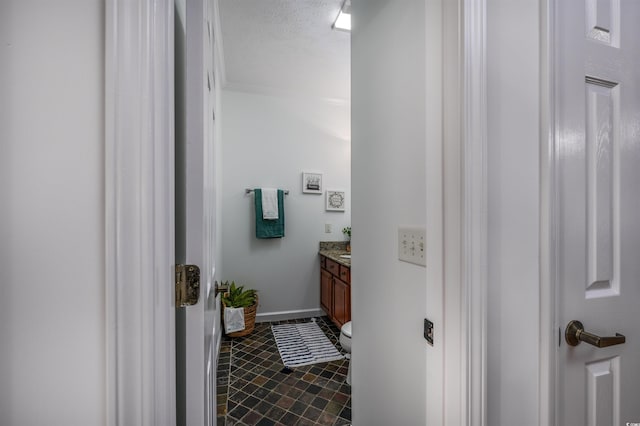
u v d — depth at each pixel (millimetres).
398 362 955
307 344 2592
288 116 3291
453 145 667
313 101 3371
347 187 3477
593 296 742
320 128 3393
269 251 3215
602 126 750
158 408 477
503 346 653
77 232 454
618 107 766
